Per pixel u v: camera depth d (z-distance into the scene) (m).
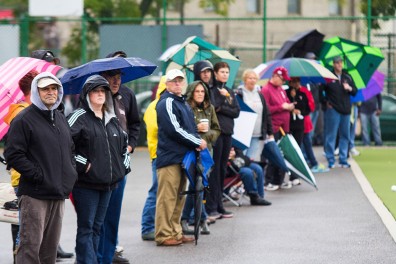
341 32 48.88
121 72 18.70
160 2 49.50
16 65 17.45
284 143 29.20
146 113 21.39
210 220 23.58
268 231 22.34
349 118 36.34
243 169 26.59
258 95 28.06
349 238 21.12
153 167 21.34
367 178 33.16
